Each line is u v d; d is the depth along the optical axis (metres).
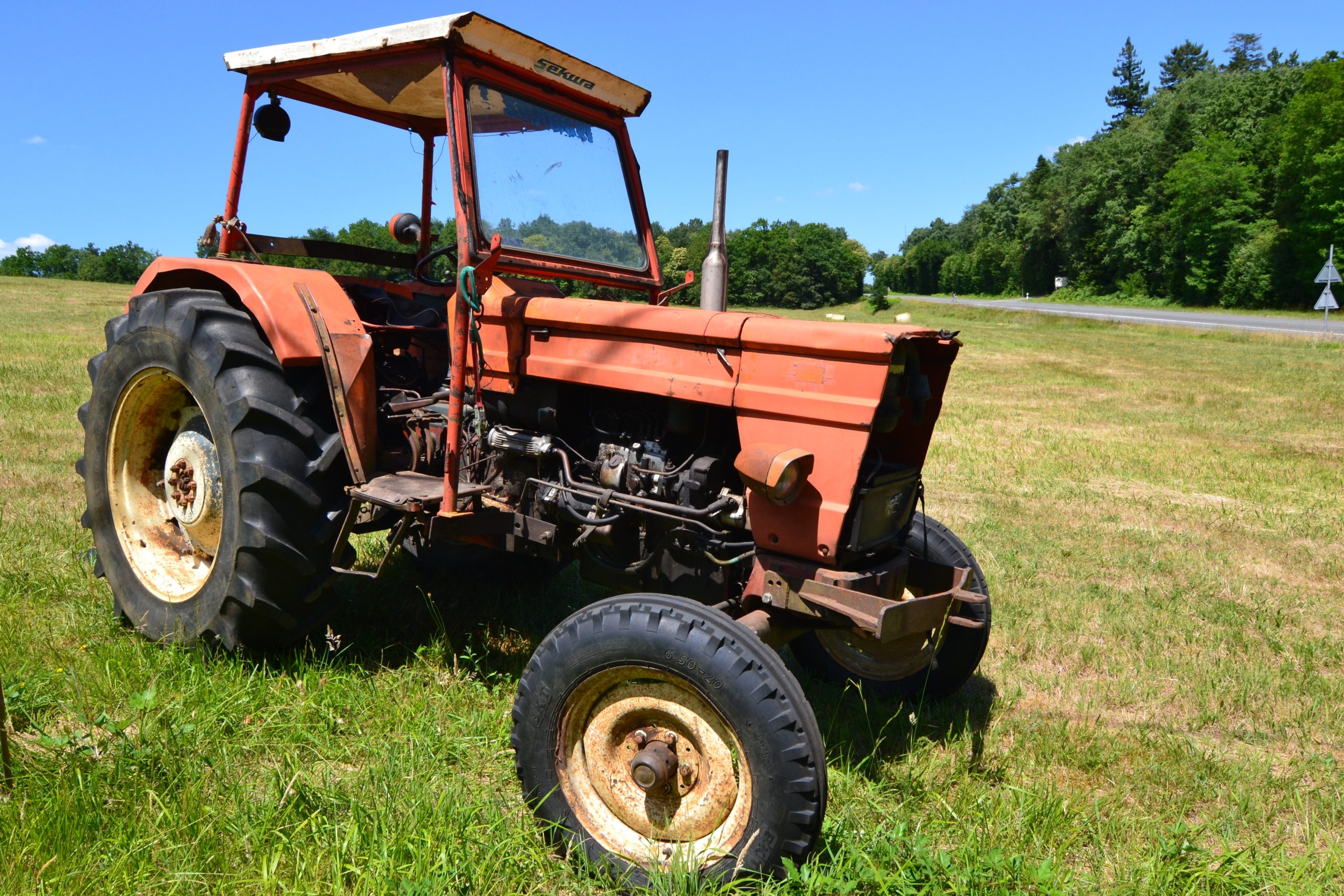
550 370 3.29
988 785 3.11
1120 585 5.31
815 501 2.79
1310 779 3.26
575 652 2.57
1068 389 16.28
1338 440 10.98
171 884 2.25
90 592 4.16
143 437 3.98
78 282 46.28
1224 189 52.72
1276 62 96.88
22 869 2.23
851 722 3.60
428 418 3.75
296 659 3.59
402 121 4.55
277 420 3.37
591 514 3.24
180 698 3.12
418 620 4.22
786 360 2.84
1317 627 4.75
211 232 4.02
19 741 2.82
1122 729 3.60
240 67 3.91
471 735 3.16
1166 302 57.84
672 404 3.11
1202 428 11.82
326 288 3.65
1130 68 102.44
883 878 2.33
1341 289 45.59
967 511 6.98
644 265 4.14
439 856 2.34
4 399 9.53
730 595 3.16
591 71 3.74
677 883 2.36
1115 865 2.69
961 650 3.68
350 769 2.93
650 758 2.50
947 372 3.15
